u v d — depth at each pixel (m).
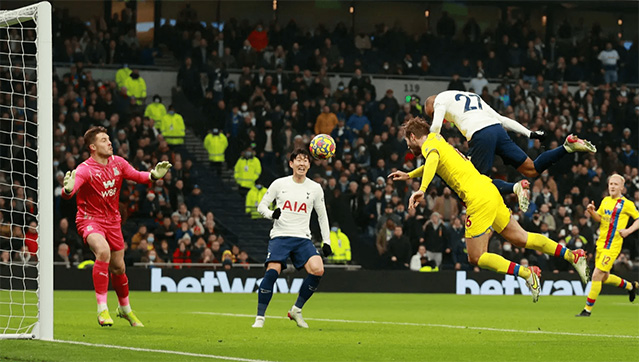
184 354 7.03
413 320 12.38
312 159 26.83
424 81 31.81
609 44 32.78
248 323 11.16
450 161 9.13
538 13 33.47
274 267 10.34
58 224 23.72
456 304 17.72
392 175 9.49
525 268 8.91
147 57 29.84
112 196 9.79
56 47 28.94
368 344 8.23
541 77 31.44
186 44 30.61
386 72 31.72
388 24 32.94
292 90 29.16
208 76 28.89
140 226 23.19
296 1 32.16
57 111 26.72
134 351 7.17
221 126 28.45
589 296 14.09
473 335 9.57
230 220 26.39
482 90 30.52
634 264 25.28
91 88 27.31
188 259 23.02
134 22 30.44
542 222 25.56
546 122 29.91
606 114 31.02
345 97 29.19
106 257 9.65
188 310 14.52
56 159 24.94
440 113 9.46
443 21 32.44
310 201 10.35
